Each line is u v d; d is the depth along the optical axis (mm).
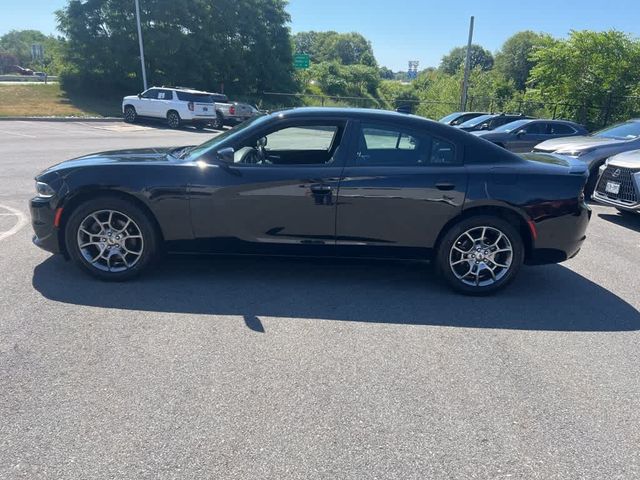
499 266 4641
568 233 4566
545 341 3838
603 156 9469
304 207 4441
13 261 5055
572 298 4730
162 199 4418
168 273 4918
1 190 8445
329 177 4410
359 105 41594
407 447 2598
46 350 3412
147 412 2797
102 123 25828
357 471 2418
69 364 3254
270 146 4820
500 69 71875
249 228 4496
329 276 5047
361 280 4973
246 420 2758
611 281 5238
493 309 4410
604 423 2863
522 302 4594
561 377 3332
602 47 24562
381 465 2463
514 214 4535
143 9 34000
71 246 4539
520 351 3666
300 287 4723
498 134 14945
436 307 4402
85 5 33438
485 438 2689
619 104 24547
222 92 36812
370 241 4543
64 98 32406
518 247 4562
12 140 16484
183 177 4418
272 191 4414
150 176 4410
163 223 4480
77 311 4023
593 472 2482
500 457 2555
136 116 26547
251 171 4434
